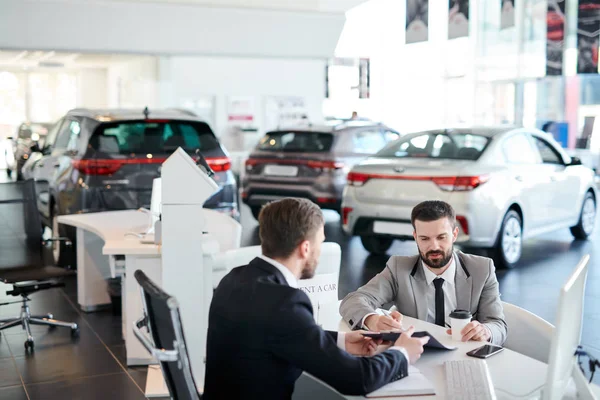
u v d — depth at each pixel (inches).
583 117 645.3
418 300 124.5
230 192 291.3
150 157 274.7
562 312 72.3
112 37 604.1
